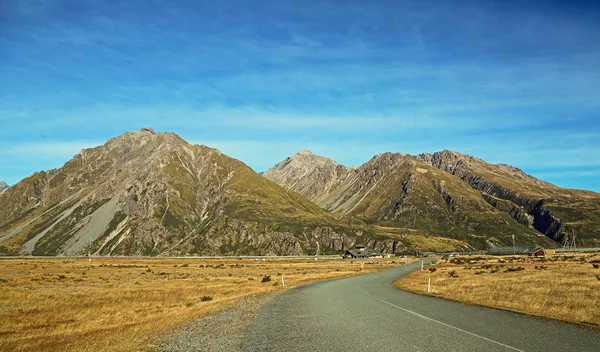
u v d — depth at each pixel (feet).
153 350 50.16
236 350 48.39
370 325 61.41
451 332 53.67
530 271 209.05
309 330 59.67
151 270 355.56
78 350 50.96
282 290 150.30
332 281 201.57
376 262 562.25
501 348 44.01
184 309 95.20
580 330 54.49
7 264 446.19
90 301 121.39
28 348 53.62
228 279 232.53
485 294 100.94
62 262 532.32
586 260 329.72
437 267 339.16
